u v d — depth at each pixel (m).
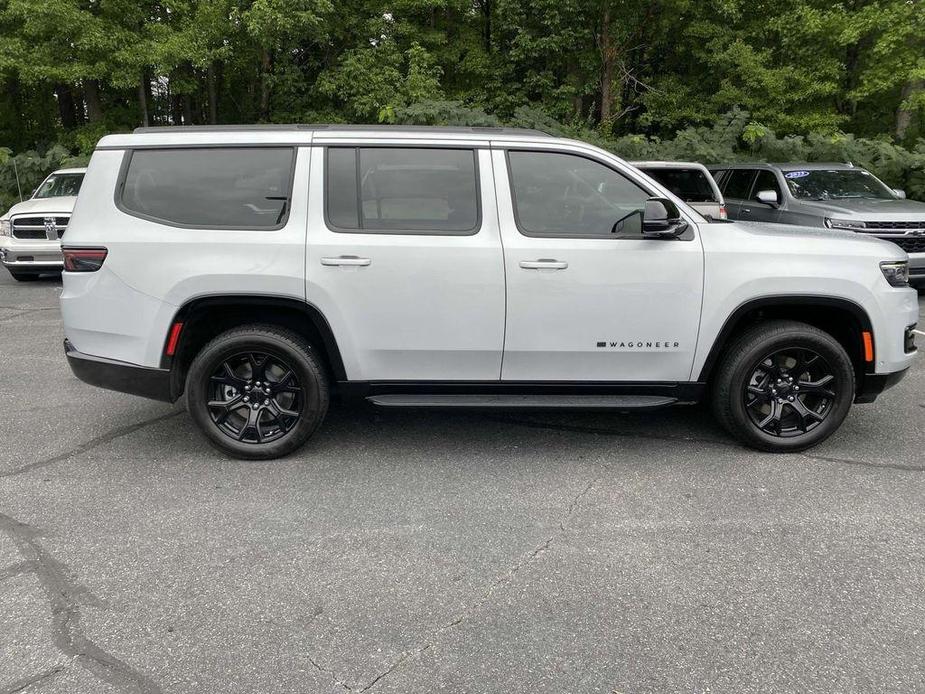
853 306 4.30
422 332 4.23
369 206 4.22
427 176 4.25
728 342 4.50
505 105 20.52
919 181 14.12
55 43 17.62
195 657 2.60
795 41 17.98
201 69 19.92
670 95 20.55
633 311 4.25
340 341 4.22
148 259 4.12
